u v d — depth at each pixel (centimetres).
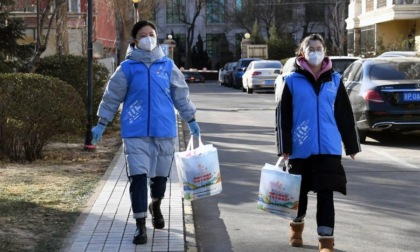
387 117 1245
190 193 615
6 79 1038
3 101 1034
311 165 577
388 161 1106
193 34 7162
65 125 1080
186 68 7181
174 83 618
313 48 568
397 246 621
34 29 2444
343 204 796
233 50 7269
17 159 1088
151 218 677
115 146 1308
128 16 4066
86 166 1056
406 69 1323
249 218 738
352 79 1391
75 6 3083
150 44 602
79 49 2727
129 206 738
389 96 1247
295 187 568
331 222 560
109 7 4059
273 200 578
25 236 629
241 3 6762
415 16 3356
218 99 2872
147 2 4203
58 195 819
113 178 910
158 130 597
